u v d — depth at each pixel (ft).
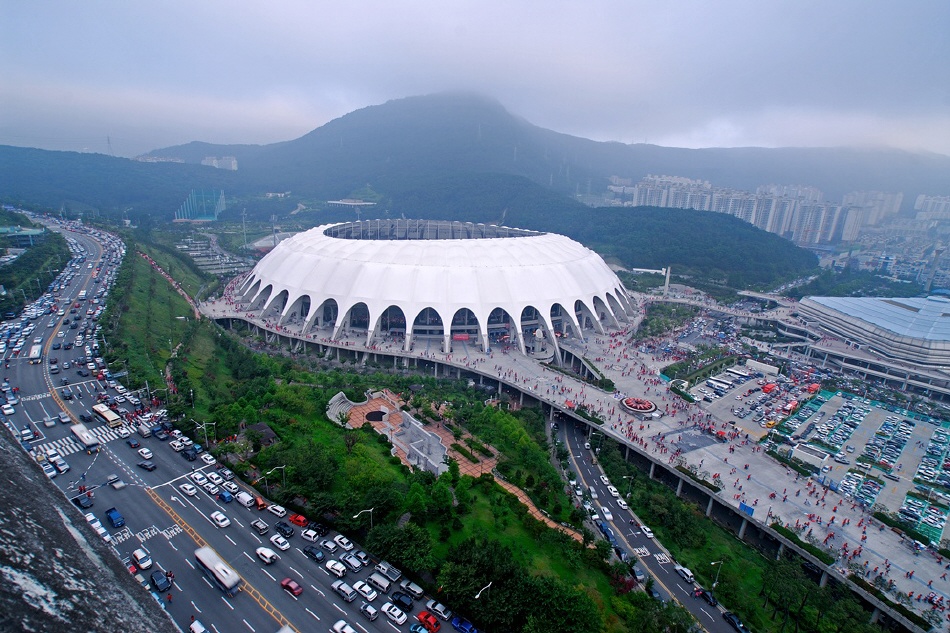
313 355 499.10
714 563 248.93
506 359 494.59
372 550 217.15
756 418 418.10
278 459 266.77
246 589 197.26
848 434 405.39
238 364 424.46
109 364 370.12
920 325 591.37
